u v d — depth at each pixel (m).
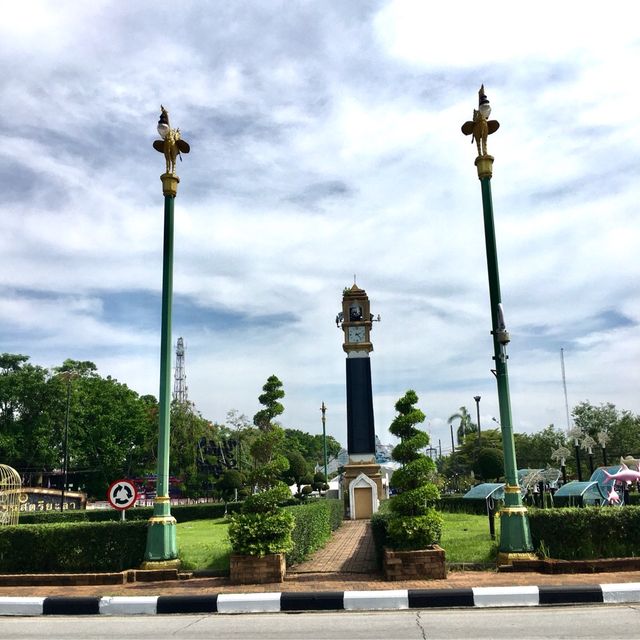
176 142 12.88
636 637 6.28
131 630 7.43
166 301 12.27
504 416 11.30
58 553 11.36
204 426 50.09
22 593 9.63
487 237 12.05
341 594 8.41
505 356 11.49
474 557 11.15
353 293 31.91
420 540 10.12
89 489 56.19
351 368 31.09
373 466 29.59
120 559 11.32
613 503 18.08
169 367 12.06
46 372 52.28
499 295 11.79
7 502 14.48
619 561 10.08
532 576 9.78
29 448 49.44
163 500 11.45
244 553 10.08
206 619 8.02
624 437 41.50
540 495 20.28
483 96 12.45
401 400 11.15
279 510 10.61
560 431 47.66
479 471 35.16
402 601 8.30
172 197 12.71
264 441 12.08
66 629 7.59
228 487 37.03
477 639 6.39
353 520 27.42
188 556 12.03
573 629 6.72
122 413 56.09
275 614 8.23
